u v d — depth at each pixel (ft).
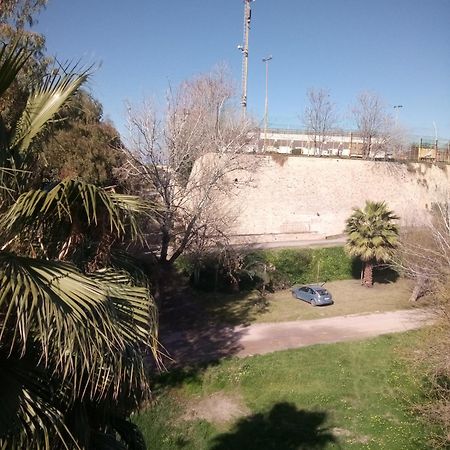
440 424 41.73
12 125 16.56
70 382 13.42
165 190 59.31
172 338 69.31
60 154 49.67
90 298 12.34
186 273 93.86
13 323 12.84
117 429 17.21
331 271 106.42
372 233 95.91
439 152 158.92
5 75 13.51
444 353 41.04
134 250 52.80
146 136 60.23
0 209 14.19
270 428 46.24
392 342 67.26
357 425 46.65
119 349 13.39
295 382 55.67
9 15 37.14
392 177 133.18
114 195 14.99
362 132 164.96
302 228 123.13
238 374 56.65
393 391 52.60
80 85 16.78
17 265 12.01
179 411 49.14
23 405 12.34
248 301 88.53
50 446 12.92
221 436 45.01
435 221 86.94
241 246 98.22
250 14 117.29
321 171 126.11
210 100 104.22
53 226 14.21
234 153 67.15
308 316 81.35
